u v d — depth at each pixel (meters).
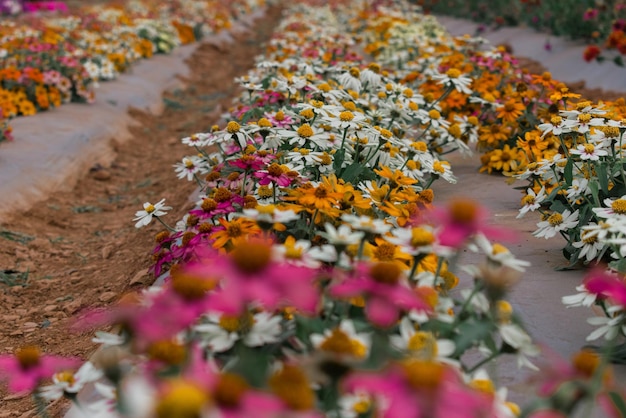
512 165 5.30
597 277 1.94
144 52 13.55
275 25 24.03
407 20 12.45
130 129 9.22
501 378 2.54
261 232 2.71
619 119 3.94
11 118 8.34
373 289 1.79
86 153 7.78
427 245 2.16
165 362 1.79
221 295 1.66
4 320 4.50
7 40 11.41
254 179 3.72
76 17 16.12
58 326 4.35
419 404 1.38
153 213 3.70
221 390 1.38
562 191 3.82
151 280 4.59
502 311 2.11
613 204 3.08
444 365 1.88
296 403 1.53
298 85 5.13
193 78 13.25
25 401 3.54
